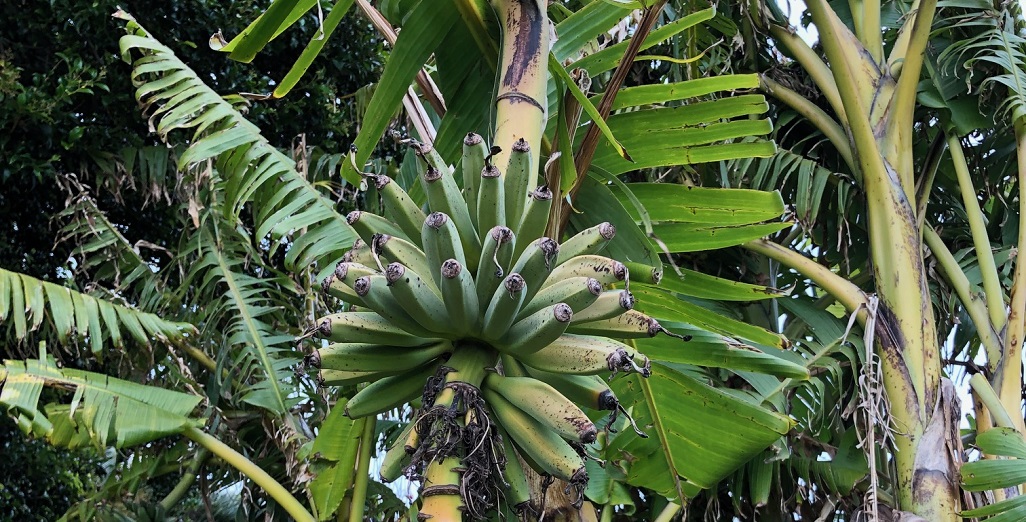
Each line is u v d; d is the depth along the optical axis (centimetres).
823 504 387
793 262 376
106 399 305
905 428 320
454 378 148
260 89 520
